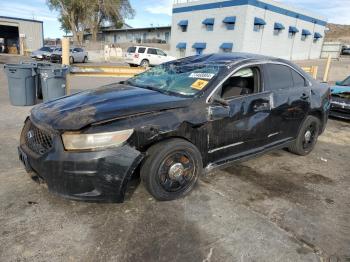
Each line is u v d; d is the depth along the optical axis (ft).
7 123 20.06
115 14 161.17
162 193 10.77
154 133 10.18
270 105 13.80
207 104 11.53
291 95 14.89
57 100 12.01
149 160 10.35
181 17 114.42
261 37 101.96
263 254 8.72
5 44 134.62
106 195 9.60
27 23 128.77
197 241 9.14
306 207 11.38
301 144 16.38
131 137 9.73
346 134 22.36
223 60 13.64
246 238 9.36
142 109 10.34
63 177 9.33
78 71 26.32
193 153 11.22
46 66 25.26
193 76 12.86
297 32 117.50
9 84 24.45
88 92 12.78
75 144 9.26
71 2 153.99
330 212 11.14
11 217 9.87
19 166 13.61
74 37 164.55
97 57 124.47
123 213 10.36
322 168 15.33
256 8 96.02
